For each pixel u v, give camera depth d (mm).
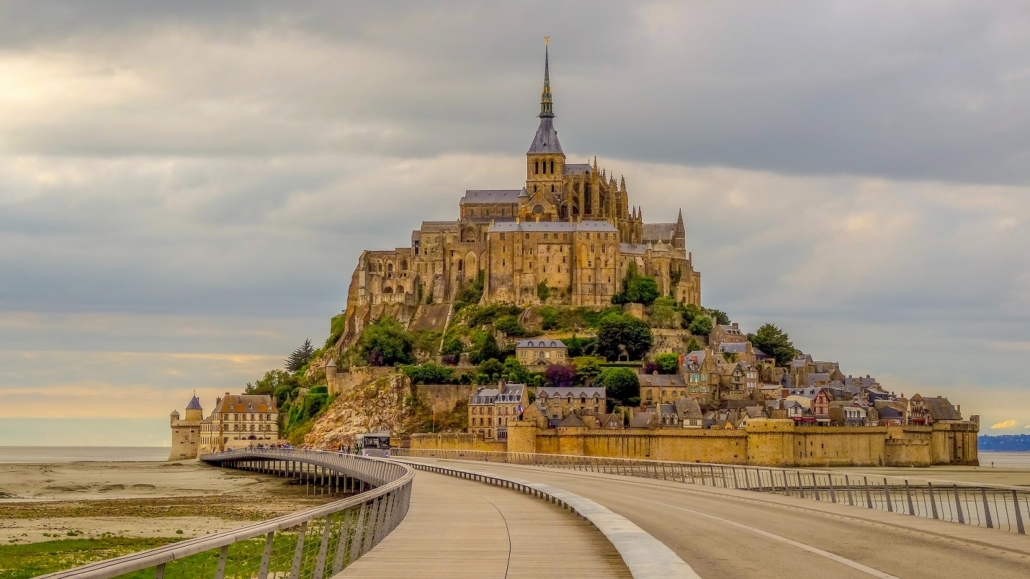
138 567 27797
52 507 157000
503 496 100688
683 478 133875
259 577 36031
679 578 35625
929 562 47438
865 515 71750
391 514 65562
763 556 49688
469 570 44969
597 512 64688
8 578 87562
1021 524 62312
